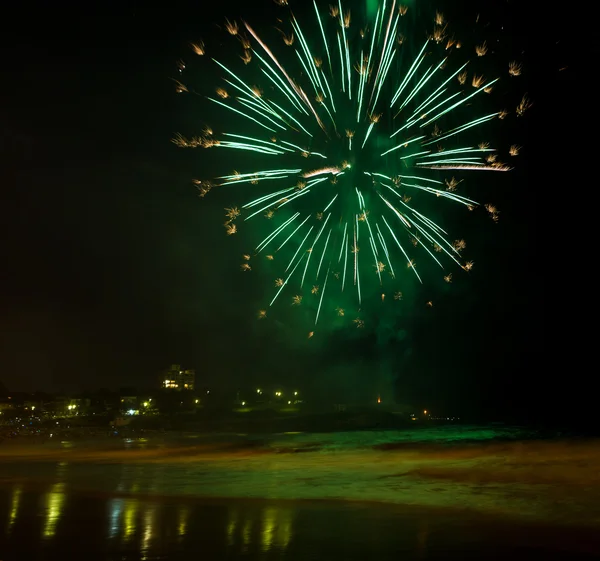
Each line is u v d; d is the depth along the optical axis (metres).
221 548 11.37
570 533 12.57
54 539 12.23
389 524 13.64
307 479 22.34
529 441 39.03
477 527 13.27
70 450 44.16
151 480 23.09
